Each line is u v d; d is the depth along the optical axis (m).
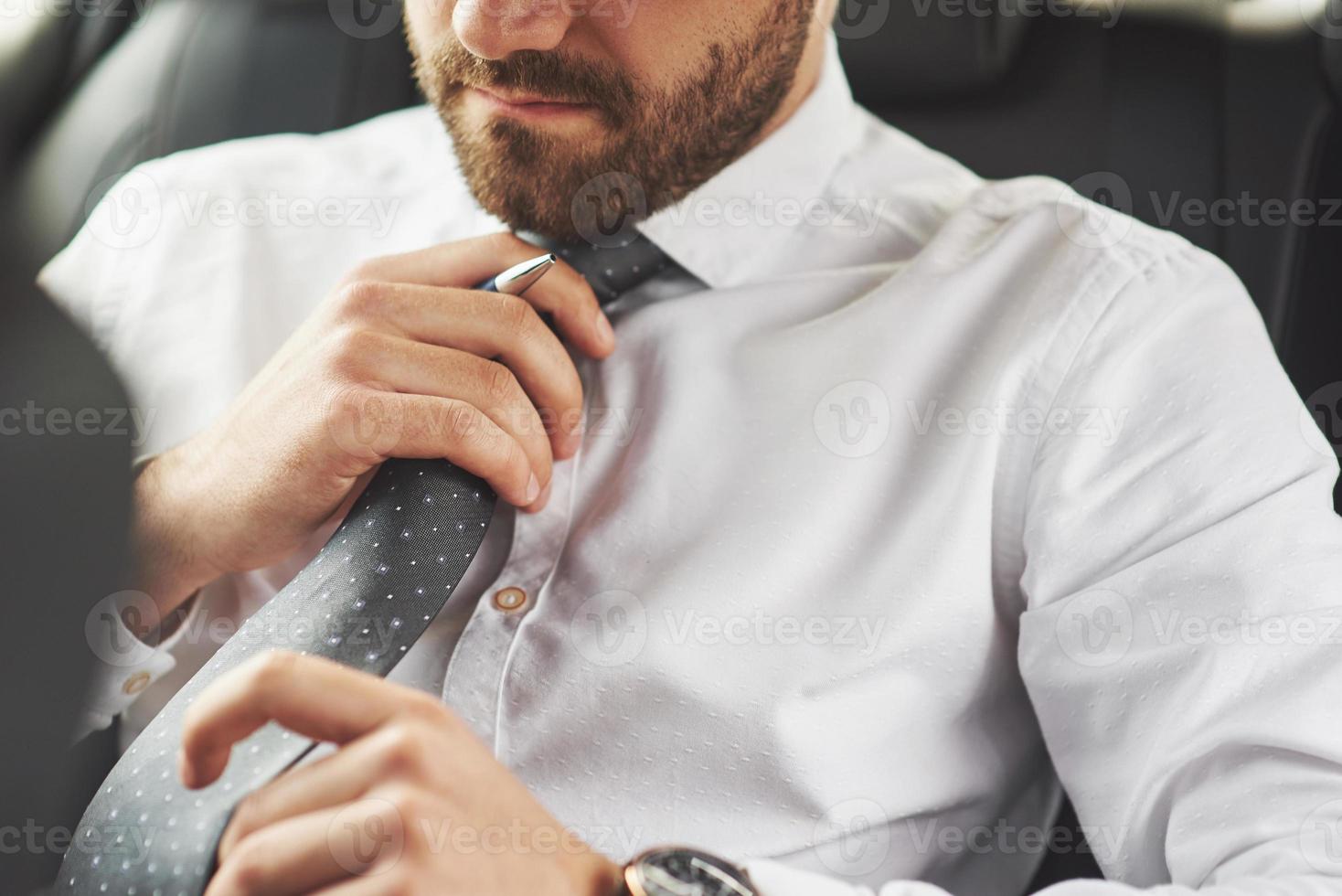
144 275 0.93
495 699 0.72
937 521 0.75
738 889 0.53
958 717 0.75
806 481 0.76
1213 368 0.73
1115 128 0.97
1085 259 0.78
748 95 0.77
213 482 0.72
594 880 0.51
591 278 0.82
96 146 1.08
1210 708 0.65
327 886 0.45
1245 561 0.67
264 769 0.51
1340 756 0.60
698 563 0.74
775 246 0.84
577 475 0.78
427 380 0.68
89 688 0.26
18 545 0.27
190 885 0.47
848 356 0.79
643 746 0.71
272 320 0.92
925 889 0.57
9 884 0.25
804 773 0.70
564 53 0.69
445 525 0.65
